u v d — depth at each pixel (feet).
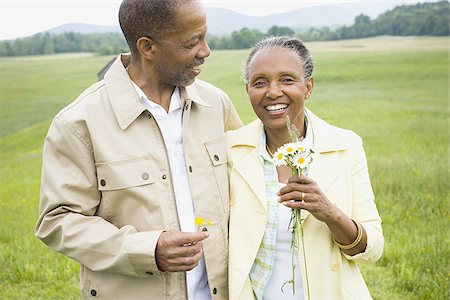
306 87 7.32
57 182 6.72
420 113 21.65
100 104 6.95
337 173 7.06
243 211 7.23
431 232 16.11
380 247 6.89
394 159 19.71
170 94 7.32
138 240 6.46
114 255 6.56
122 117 6.87
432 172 18.58
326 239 6.94
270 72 6.91
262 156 7.35
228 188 7.52
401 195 18.17
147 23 6.74
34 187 20.20
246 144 7.55
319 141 7.23
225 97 8.28
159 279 6.88
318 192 6.35
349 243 6.68
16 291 14.46
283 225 6.98
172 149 7.16
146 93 7.17
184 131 7.20
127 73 7.17
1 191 19.80
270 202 7.12
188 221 7.07
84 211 6.82
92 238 6.63
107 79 7.13
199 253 6.46
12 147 23.53
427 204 17.58
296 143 6.37
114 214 6.91
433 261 14.52
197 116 7.49
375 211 7.08
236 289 6.98
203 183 7.22
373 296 13.53
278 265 7.00
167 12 6.64
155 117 7.12
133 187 6.74
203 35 6.93
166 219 6.82
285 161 6.45
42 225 6.84
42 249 16.43
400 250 15.14
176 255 6.34
